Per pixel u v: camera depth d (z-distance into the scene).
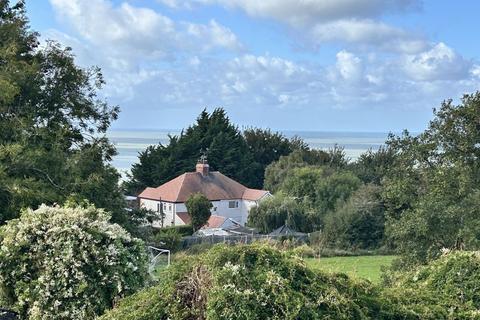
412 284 5.16
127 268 6.12
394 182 22.75
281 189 50.00
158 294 4.22
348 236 37.28
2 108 17.00
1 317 5.90
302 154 60.12
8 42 18.23
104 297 5.96
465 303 4.62
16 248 6.08
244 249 4.18
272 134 67.50
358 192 40.25
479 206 20.31
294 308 3.76
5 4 19.12
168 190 53.56
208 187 54.88
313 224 42.97
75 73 20.06
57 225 6.16
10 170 16.22
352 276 4.47
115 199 18.72
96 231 6.18
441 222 20.16
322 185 45.44
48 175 16.88
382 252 36.00
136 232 19.92
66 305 5.91
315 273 4.22
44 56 19.72
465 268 4.96
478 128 21.52
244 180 61.62
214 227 47.84
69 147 19.89
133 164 58.88
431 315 4.36
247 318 3.69
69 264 5.96
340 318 3.88
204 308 3.95
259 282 3.90
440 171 21.02
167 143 60.19
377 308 4.28
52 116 19.81
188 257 4.45
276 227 43.47
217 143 60.62
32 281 5.93
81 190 16.95
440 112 21.89
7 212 14.90
